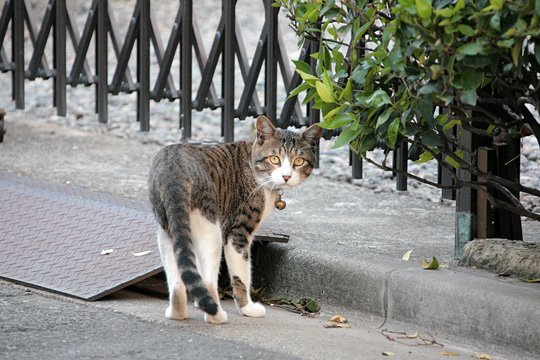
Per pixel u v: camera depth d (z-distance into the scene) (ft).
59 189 29.09
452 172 22.82
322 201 32.42
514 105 21.27
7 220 26.89
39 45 35.35
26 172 34.24
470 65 18.62
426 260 24.20
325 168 37.42
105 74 34.06
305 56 29.99
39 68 35.83
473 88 19.01
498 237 25.02
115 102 48.14
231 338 20.33
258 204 23.50
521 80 21.01
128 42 34.01
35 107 46.83
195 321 21.68
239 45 32.91
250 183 23.41
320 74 22.67
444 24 18.19
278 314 23.36
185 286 20.95
